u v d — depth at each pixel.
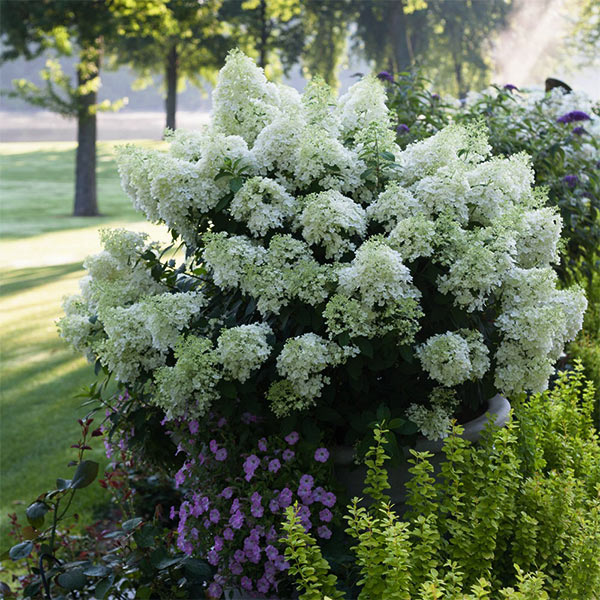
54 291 10.32
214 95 2.79
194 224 2.68
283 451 2.53
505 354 2.52
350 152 2.63
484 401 2.97
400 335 2.37
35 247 14.54
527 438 2.58
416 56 24.88
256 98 2.78
